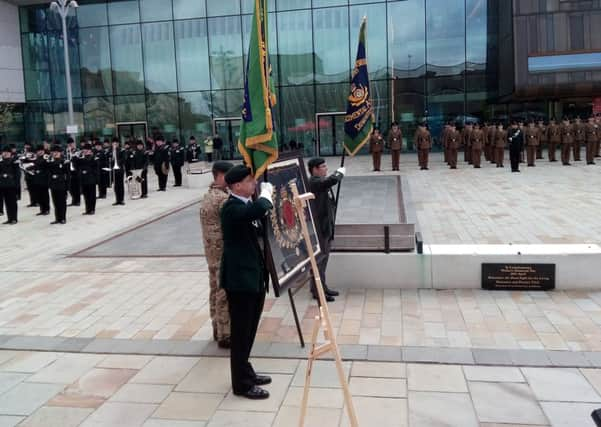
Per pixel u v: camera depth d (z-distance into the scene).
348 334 6.33
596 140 23.94
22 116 36.53
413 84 32.34
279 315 7.08
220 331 6.05
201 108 34.81
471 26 31.47
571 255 7.50
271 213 5.52
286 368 5.54
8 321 7.29
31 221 15.75
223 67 34.22
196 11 34.12
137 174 20.73
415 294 7.64
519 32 27.97
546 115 30.77
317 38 32.94
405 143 32.84
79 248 11.87
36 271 10.00
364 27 7.80
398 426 4.39
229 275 4.93
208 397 5.03
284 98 33.72
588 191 16.16
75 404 4.98
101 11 34.94
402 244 8.12
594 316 6.59
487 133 26.39
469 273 7.73
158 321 7.09
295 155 6.41
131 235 13.12
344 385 3.81
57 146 16.45
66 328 6.95
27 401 5.07
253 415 4.67
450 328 6.39
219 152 34.03
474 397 4.81
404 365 5.48
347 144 7.96
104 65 35.38
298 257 5.95
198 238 12.39
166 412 4.79
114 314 7.43
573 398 4.74
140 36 34.84
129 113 35.56
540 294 7.45
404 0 31.78
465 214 13.39
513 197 15.63
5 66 35.03
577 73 27.69
